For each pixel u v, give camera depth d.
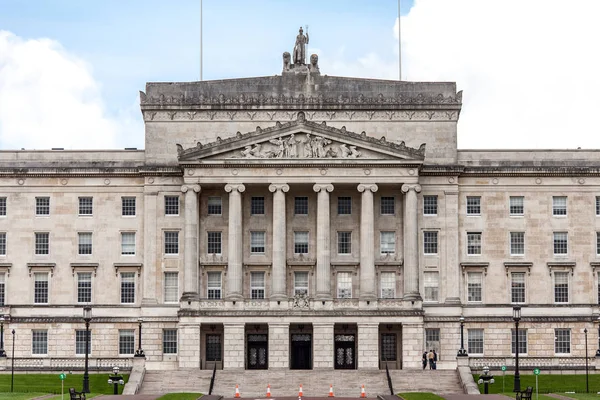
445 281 131.88
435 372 117.56
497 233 133.50
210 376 117.00
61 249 133.75
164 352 131.12
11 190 134.50
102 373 121.94
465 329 131.88
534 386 114.44
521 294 133.00
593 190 134.25
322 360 125.62
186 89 135.75
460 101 135.00
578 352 131.50
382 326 129.50
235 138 129.25
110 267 133.12
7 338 131.88
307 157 129.12
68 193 134.50
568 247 133.62
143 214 133.62
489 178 134.25
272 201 132.50
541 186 134.25
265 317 126.12
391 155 129.12
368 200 129.12
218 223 132.25
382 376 117.00
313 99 135.62
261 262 131.50
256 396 111.62
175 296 132.00
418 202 131.50
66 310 132.25
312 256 132.00
